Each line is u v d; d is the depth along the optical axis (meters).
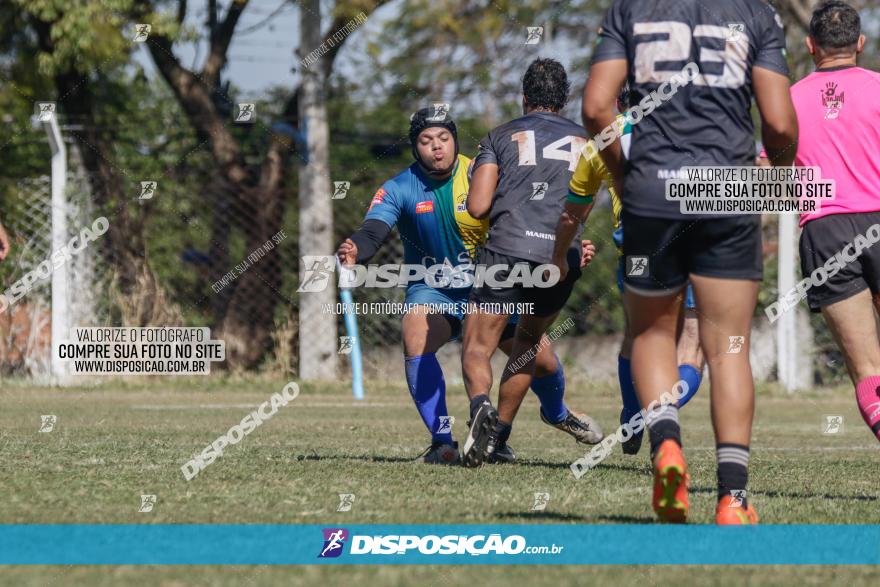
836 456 21.47
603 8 52.88
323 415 31.36
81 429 24.70
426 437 23.92
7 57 52.84
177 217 49.47
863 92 16.67
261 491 14.23
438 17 51.12
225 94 51.47
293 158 50.66
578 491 14.67
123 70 52.75
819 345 45.38
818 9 17.16
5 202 44.78
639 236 11.76
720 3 11.69
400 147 52.47
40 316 44.53
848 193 16.69
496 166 17.92
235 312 49.59
